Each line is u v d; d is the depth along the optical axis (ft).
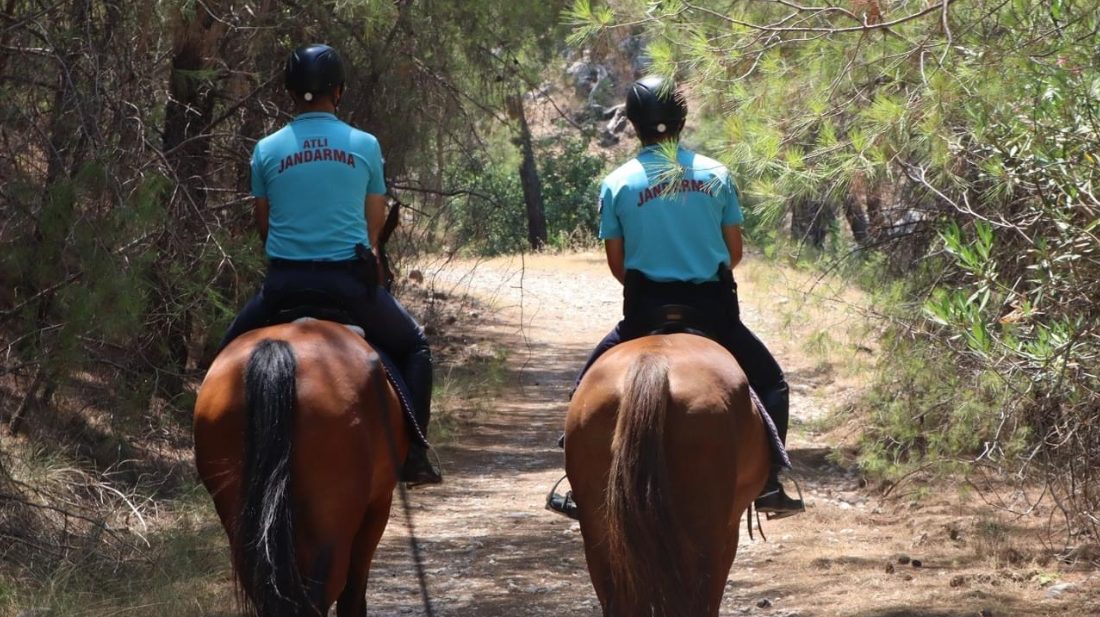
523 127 59.41
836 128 27.84
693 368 20.99
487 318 94.27
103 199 33.09
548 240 151.43
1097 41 25.55
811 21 26.45
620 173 24.07
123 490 37.09
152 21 39.37
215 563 32.99
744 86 25.25
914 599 31.32
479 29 51.39
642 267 23.65
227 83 46.93
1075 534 35.76
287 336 21.66
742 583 33.94
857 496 43.80
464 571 35.17
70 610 28.09
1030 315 28.22
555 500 24.82
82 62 36.45
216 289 40.60
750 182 25.26
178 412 41.27
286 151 24.18
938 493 41.93
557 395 67.62
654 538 19.34
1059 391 28.96
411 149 53.21
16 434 36.91
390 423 22.29
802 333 57.93
